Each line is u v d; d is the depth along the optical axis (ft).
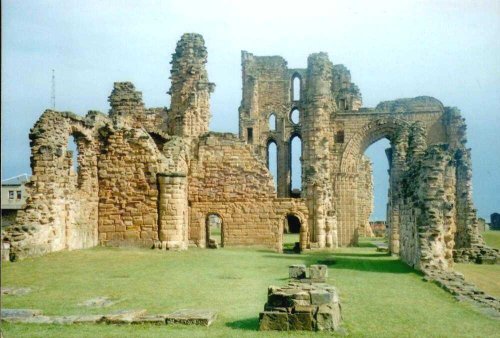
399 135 170.60
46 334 46.26
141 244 132.36
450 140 219.00
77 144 127.03
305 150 209.97
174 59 173.68
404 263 118.11
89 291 68.33
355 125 226.17
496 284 96.63
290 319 48.60
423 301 66.95
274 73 305.32
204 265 99.60
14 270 86.63
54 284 73.72
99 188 133.90
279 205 160.25
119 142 134.41
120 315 52.08
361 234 282.36
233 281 78.74
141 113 173.99
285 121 301.02
